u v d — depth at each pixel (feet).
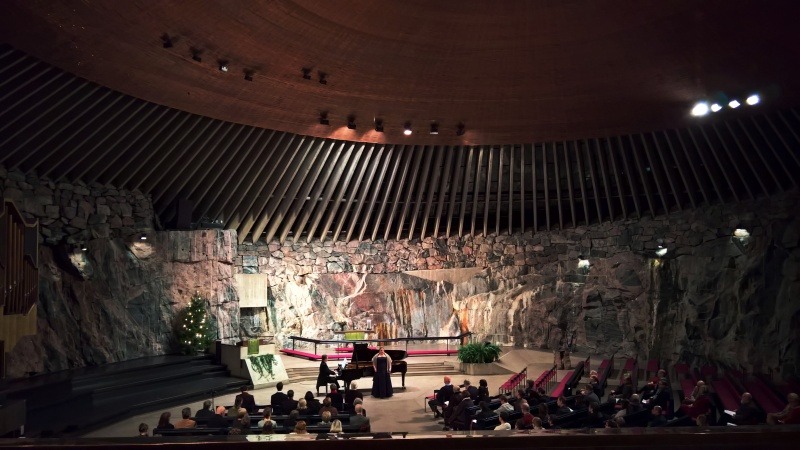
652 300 60.23
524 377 49.03
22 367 41.27
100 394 41.16
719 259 56.95
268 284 63.26
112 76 38.40
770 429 8.66
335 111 49.37
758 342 52.42
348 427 27.99
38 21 31.96
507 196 65.67
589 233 64.75
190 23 35.60
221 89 43.29
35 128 40.40
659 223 61.31
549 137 55.57
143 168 50.60
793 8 36.06
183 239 54.75
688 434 8.61
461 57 42.83
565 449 8.70
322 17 37.55
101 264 48.78
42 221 45.03
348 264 66.85
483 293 67.26
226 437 9.06
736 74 43.50
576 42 41.27
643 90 46.70
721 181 57.93
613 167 58.65
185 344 52.19
